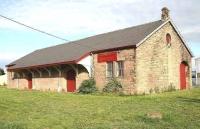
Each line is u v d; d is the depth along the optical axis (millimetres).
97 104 20453
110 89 30797
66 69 36438
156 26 32188
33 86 43094
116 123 14203
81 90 31812
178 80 34219
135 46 29469
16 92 30891
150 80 30812
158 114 15719
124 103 20812
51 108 18547
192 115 15953
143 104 20078
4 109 18031
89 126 13609
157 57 31656
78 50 36938
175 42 34094
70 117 15570
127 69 30172
